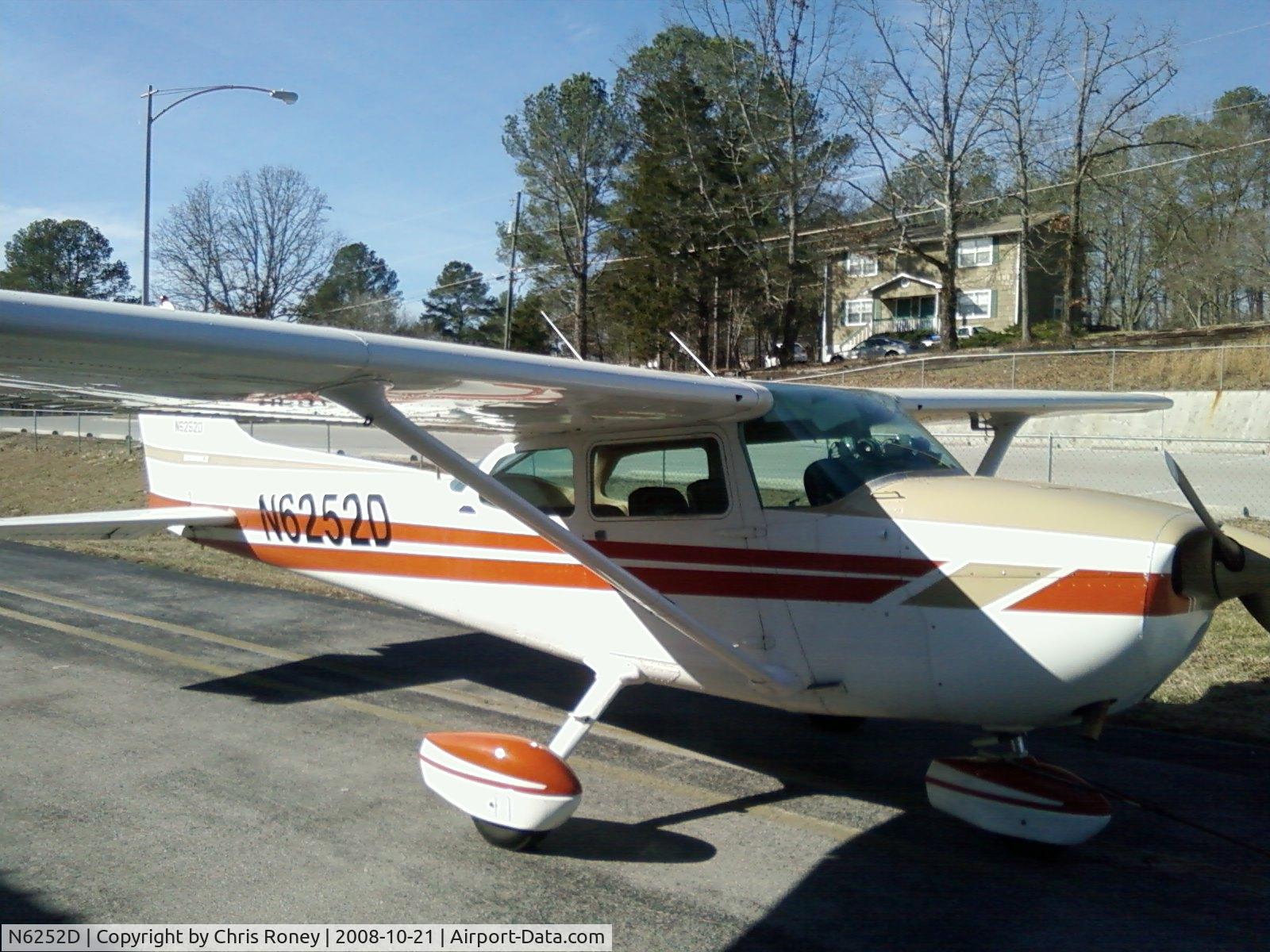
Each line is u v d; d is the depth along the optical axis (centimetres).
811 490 448
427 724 580
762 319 3731
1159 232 4428
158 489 764
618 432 511
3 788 476
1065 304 3145
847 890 387
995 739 438
